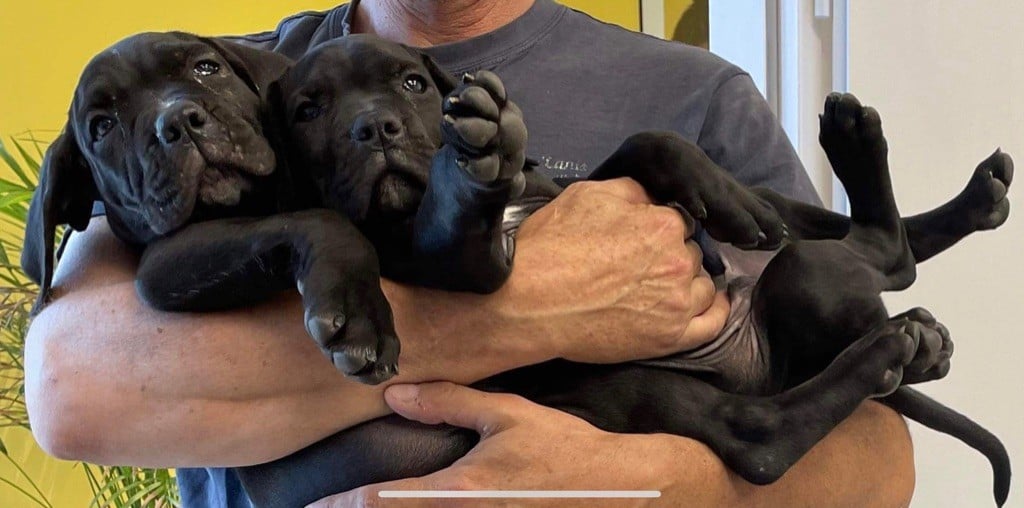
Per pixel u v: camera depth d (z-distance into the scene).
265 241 0.98
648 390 1.15
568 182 1.41
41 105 2.72
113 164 1.08
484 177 0.83
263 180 1.09
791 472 1.19
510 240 1.15
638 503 1.06
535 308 1.11
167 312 1.09
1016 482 2.11
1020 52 2.05
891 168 2.01
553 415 1.10
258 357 1.08
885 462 1.28
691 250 1.22
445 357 1.11
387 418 1.13
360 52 1.12
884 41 2.01
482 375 1.12
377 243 1.08
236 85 1.13
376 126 1.05
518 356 1.12
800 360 1.19
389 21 1.64
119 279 1.16
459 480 1.05
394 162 1.04
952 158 2.05
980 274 2.07
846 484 1.23
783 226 1.21
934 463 2.06
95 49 2.76
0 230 2.60
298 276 0.95
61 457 1.11
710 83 1.58
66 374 1.10
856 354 1.11
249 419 1.09
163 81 1.09
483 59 1.57
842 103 1.21
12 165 2.42
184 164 1.03
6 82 2.68
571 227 1.17
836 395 1.10
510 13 1.62
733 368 1.20
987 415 2.10
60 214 1.16
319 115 1.10
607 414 1.15
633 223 1.17
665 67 1.59
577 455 1.07
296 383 1.09
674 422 1.13
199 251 1.02
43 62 2.71
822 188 2.20
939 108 2.04
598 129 1.53
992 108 2.06
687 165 1.18
